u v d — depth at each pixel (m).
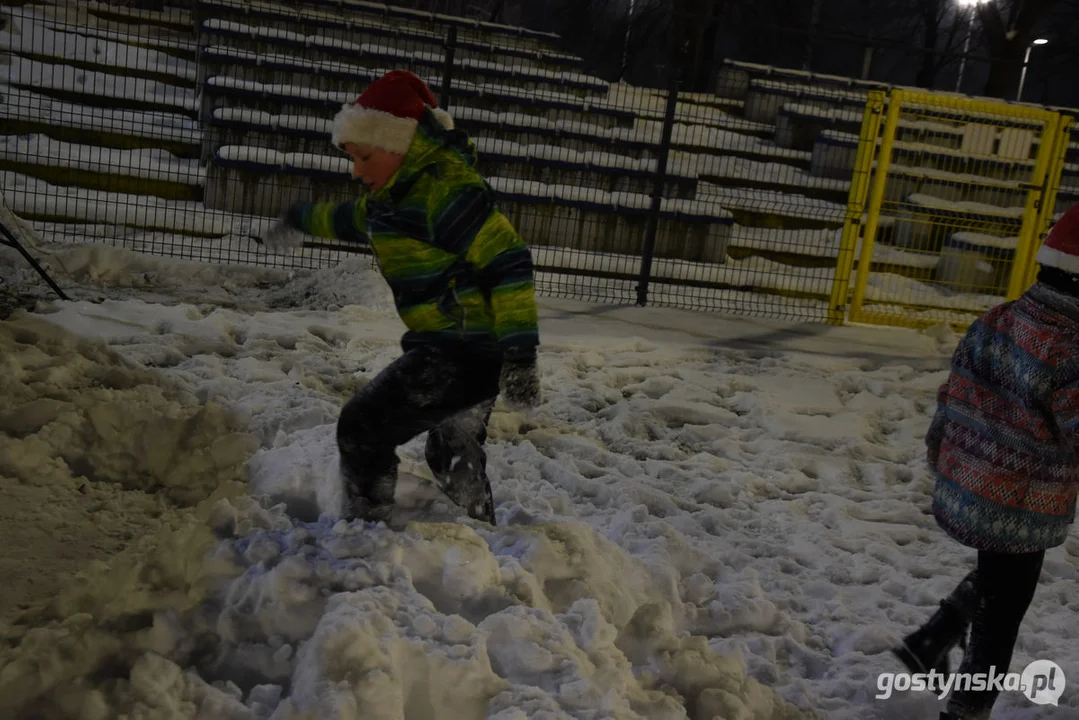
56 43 12.09
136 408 4.82
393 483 3.63
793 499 5.52
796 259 11.84
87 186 10.08
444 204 3.18
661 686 3.24
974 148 10.60
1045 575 4.79
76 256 8.23
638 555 4.22
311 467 4.33
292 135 11.03
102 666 2.86
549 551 3.59
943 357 9.33
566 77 14.69
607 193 11.23
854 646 3.90
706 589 4.05
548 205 10.96
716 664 3.34
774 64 22.83
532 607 3.29
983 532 3.09
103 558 3.76
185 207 10.09
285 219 3.63
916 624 4.16
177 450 4.71
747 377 7.73
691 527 4.84
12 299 7.00
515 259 3.18
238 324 7.07
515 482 4.84
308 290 8.67
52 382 5.14
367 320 7.79
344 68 12.80
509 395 3.19
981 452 3.11
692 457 5.96
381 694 2.70
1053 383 2.98
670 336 8.73
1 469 4.29
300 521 3.88
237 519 3.65
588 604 3.35
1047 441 3.03
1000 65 19.42
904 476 6.12
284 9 14.31
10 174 9.76
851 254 10.33
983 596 3.20
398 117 3.17
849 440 6.54
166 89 12.27
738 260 11.70
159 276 8.50
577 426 6.18
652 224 9.90
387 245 3.29
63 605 3.18
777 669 3.63
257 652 2.92
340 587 3.11
